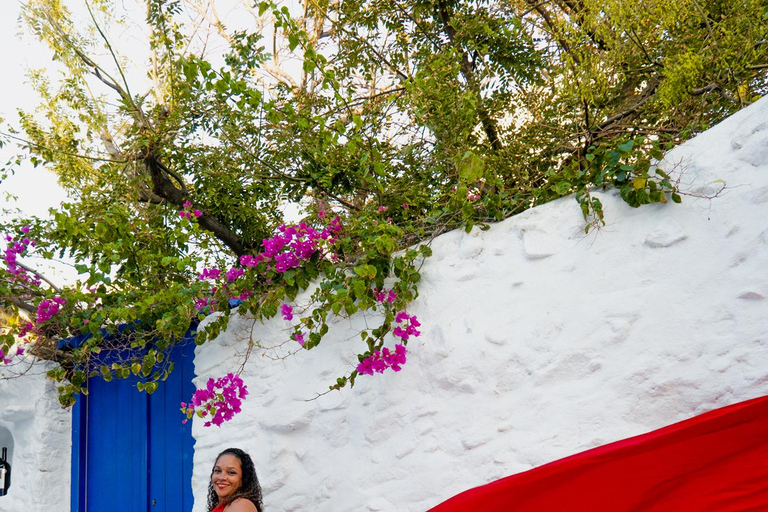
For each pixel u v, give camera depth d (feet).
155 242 14.44
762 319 8.47
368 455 11.80
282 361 13.43
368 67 19.53
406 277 11.87
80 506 16.71
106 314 13.87
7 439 20.03
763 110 9.07
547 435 9.87
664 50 13.35
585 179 10.75
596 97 12.82
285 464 12.83
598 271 10.09
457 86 14.94
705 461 8.39
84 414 17.20
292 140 16.61
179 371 15.87
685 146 9.91
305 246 12.96
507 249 11.27
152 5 19.16
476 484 10.39
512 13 19.21
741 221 8.91
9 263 14.12
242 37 16.33
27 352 15.70
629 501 8.71
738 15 12.35
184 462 15.38
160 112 18.34
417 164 16.43
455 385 11.00
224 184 18.37
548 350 10.18
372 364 11.37
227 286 13.34
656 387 9.13
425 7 18.85
